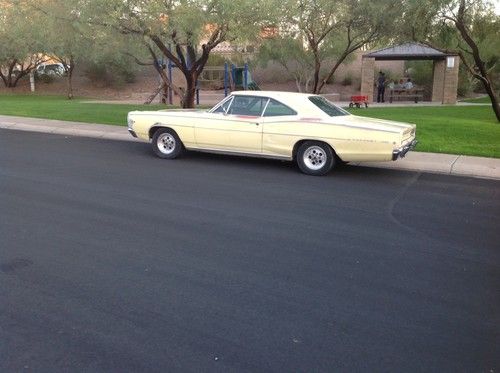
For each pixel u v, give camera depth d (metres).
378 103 30.20
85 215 6.92
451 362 3.63
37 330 3.94
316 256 5.63
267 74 38.84
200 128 11.16
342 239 6.25
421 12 16.45
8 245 5.70
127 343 3.78
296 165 11.25
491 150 12.67
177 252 5.63
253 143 10.73
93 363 3.53
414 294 4.72
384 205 8.02
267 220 6.96
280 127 10.43
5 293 4.54
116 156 11.84
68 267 5.14
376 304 4.50
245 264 5.34
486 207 8.05
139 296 4.54
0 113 20.47
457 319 4.26
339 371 3.50
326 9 19.80
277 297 4.59
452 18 16.67
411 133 10.59
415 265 5.45
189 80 19.03
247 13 15.72
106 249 5.66
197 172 10.19
